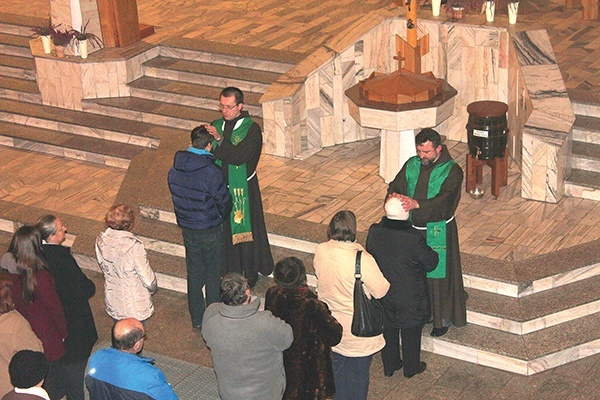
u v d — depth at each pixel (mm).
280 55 13828
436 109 10672
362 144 12500
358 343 7910
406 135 11078
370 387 8758
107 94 14047
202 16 15859
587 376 8766
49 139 13648
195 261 9367
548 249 9703
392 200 8117
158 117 13539
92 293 8148
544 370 8859
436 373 8922
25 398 6133
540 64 11188
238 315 6891
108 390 6383
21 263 7559
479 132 10555
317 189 11336
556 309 9070
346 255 7680
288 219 10625
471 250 9766
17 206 12047
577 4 14609
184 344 9578
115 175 12961
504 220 10320
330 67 12133
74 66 13867
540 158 10445
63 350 7855
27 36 15555
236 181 9539
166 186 11570
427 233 8656
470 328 9188
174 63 14266
